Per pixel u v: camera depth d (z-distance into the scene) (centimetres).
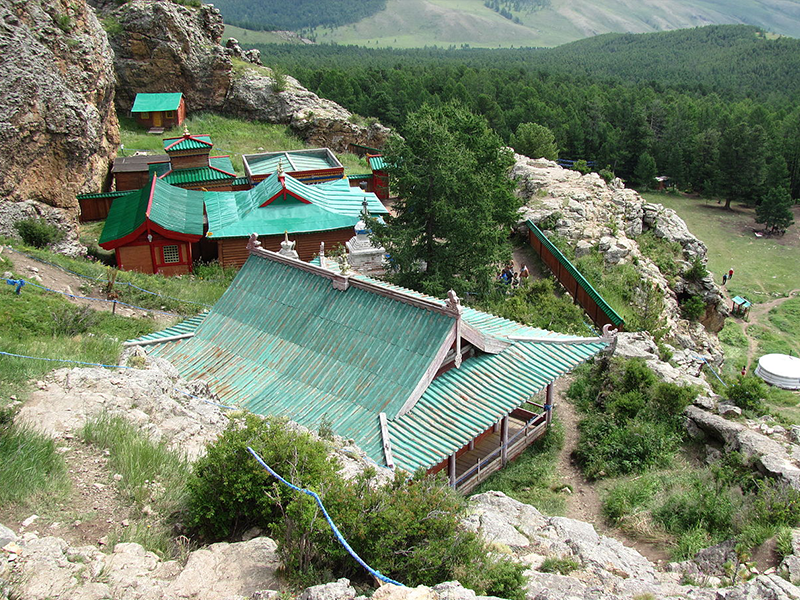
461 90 11638
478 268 3331
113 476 1271
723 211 9969
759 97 15738
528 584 1170
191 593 966
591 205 4609
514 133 11562
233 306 2317
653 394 2344
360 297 2080
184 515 1206
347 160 6825
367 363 1934
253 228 3891
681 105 12575
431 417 1811
